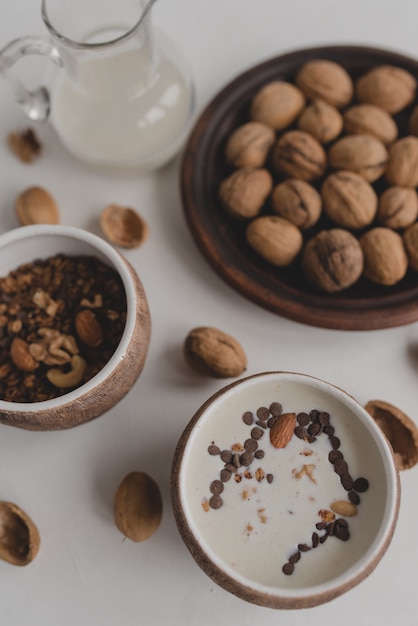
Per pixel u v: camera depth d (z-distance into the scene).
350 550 0.47
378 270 0.54
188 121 0.58
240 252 0.56
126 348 0.48
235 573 0.44
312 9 0.63
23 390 0.52
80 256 0.54
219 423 0.49
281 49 0.62
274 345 0.56
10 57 0.54
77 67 0.54
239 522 0.48
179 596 0.52
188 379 0.56
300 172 0.56
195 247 0.58
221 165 0.58
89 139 0.57
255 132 0.56
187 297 0.57
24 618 0.52
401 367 0.56
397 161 0.56
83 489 0.54
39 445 0.55
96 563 0.53
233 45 0.62
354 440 0.49
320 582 0.47
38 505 0.54
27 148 0.60
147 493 0.52
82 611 0.52
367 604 0.52
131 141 0.57
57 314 0.54
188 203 0.56
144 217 0.59
